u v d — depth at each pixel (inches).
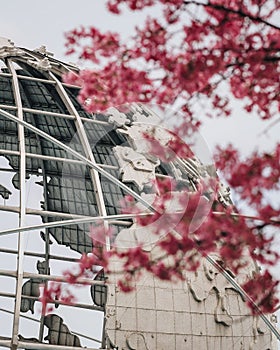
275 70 615.5
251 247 652.7
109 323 1117.7
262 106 644.1
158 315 1148.5
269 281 680.4
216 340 1191.6
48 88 1417.3
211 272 1215.6
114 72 673.6
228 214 660.7
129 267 836.6
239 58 609.6
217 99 641.0
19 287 1087.6
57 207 1310.3
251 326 1240.2
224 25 604.4
